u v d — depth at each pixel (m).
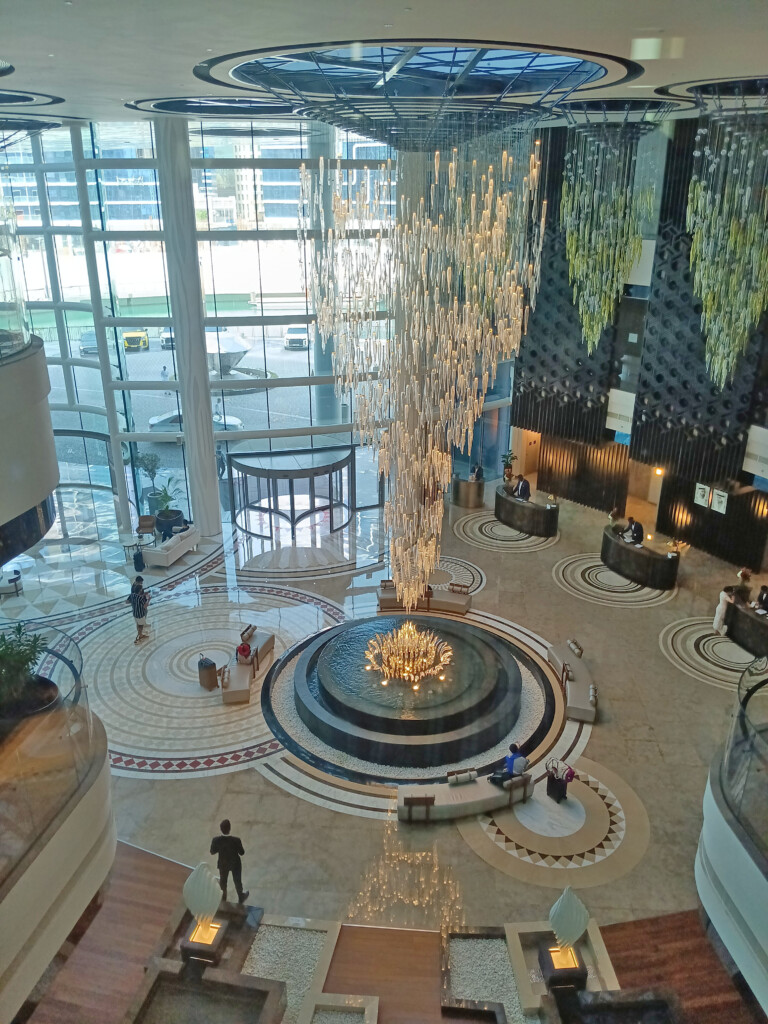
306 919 10.38
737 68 9.23
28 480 12.38
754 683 10.78
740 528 20.20
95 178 19.44
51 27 6.88
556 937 9.79
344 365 13.08
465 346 12.42
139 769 13.35
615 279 21.27
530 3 6.04
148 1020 8.78
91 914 10.55
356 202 12.01
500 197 11.43
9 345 12.45
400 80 10.84
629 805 12.56
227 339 20.91
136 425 21.78
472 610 18.56
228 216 19.91
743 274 17.86
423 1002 9.21
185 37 7.35
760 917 8.44
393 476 13.54
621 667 16.31
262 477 21.38
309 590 19.30
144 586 19.56
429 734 13.74
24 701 9.51
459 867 11.37
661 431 21.02
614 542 20.48
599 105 14.24
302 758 13.67
